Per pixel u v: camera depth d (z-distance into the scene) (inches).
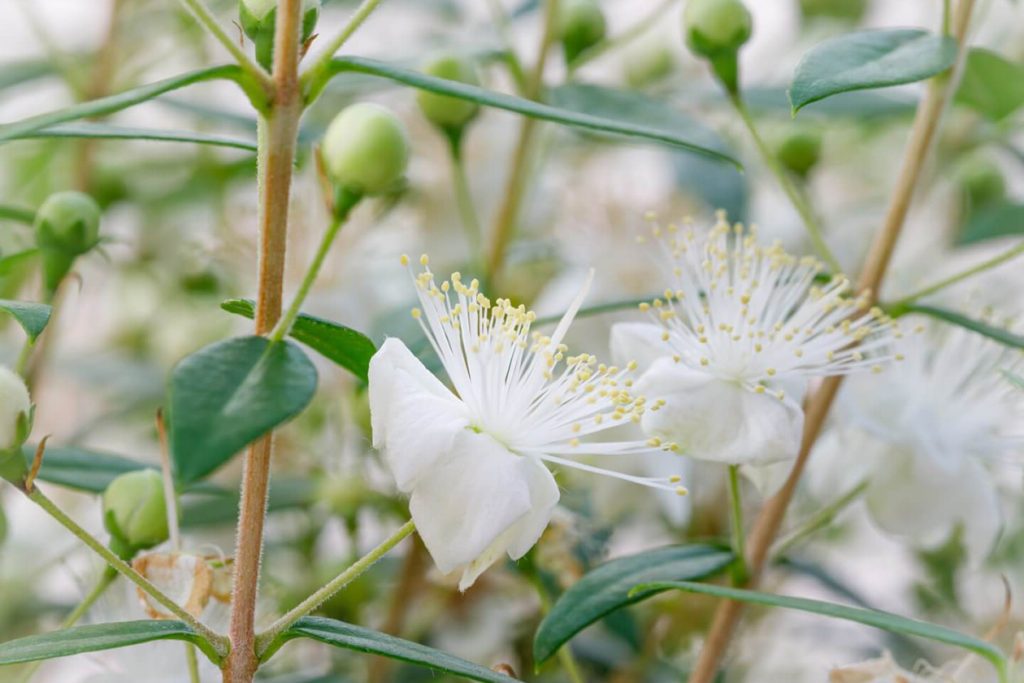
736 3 10.4
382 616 11.9
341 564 11.7
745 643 12.4
